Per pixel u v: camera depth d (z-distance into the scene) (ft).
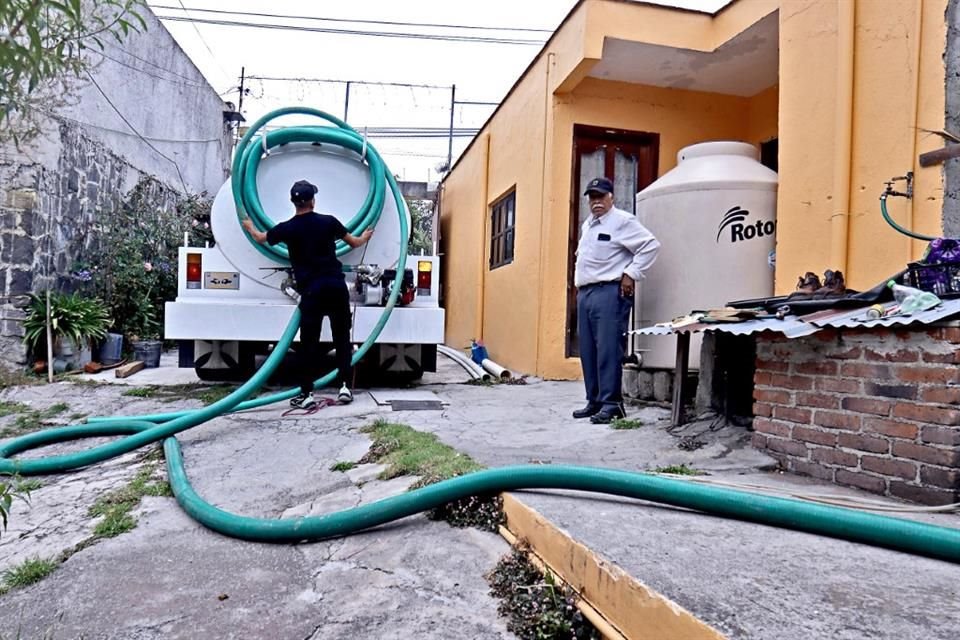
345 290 15.24
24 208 21.16
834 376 9.06
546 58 21.52
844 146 12.24
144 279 27.35
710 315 11.12
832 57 12.66
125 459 12.09
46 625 6.22
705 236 14.40
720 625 4.40
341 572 7.13
